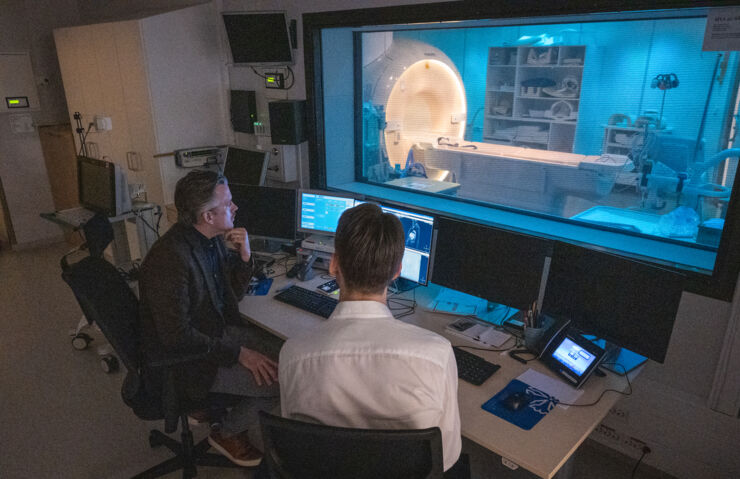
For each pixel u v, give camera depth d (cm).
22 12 470
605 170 371
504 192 436
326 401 105
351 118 366
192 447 221
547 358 188
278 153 355
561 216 305
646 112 361
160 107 371
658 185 342
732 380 197
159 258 185
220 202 196
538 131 444
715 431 207
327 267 275
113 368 307
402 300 242
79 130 457
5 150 487
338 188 367
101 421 265
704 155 331
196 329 196
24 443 249
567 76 409
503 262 210
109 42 382
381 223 106
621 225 282
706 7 187
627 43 360
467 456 162
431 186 377
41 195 518
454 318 226
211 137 405
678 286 162
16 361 320
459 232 221
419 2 257
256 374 200
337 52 339
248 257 230
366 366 102
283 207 288
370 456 105
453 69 450
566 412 162
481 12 238
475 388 174
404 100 410
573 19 251
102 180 348
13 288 429
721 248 193
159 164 381
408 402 102
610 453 240
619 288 177
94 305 180
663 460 224
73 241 529
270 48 331
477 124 485
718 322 200
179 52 372
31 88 487
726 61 306
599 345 196
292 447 110
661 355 169
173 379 190
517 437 150
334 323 108
